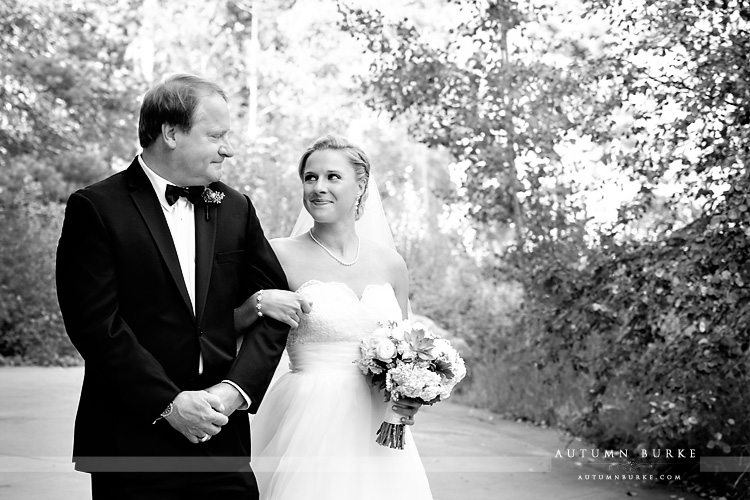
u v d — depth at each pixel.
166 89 3.16
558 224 7.86
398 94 8.47
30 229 14.61
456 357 3.74
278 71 23.12
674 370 5.91
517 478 6.32
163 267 3.12
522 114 8.05
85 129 18.80
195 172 3.18
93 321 3.01
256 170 16.33
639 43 6.42
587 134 7.16
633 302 6.22
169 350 3.10
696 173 5.89
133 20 23.64
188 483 3.09
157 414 3.01
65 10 17.02
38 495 5.40
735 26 5.85
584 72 7.06
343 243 4.02
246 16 24.75
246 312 3.43
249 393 3.19
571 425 8.05
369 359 3.72
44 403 9.12
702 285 5.43
